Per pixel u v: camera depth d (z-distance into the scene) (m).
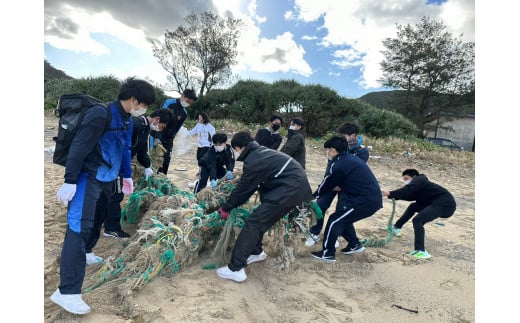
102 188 2.95
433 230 5.68
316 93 20.64
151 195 4.45
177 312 2.84
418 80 29.70
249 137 3.58
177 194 4.21
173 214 3.73
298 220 4.04
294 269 3.89
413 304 3.39
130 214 4.48
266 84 22.53
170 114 4.43
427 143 15.80
